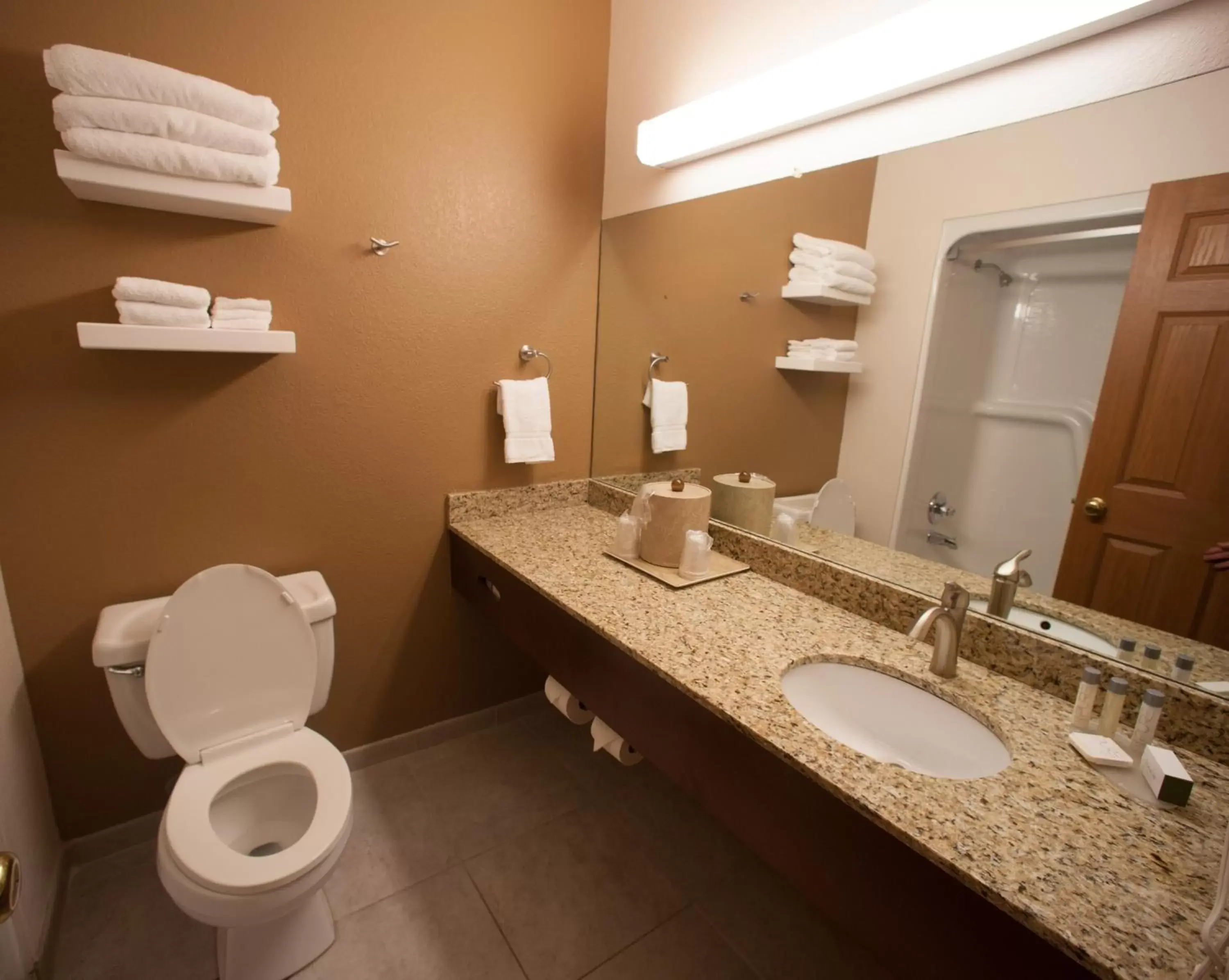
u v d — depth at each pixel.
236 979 1.20
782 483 1.54
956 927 0.70
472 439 1.84
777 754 0.86
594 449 2.10
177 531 1.44
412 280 1.63
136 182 1.13
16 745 1.24
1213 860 0.70
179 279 1.33
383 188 1.54
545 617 1.46
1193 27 0.88
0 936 1.06
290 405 1.52
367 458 1.67
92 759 1.44
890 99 1.23
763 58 1.43
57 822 1.42
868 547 1.36
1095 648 1.03
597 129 1.88
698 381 1.73
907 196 1.23
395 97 1.52
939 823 0.74
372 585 1.77
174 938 1.31
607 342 2.00
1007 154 1.08
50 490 1.28
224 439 1.45
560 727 2.14
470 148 1.65
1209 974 0.55
